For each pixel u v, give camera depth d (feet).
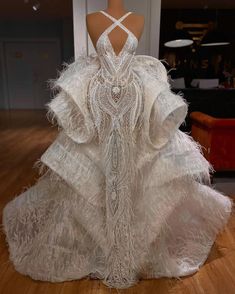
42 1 16.56
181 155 4.56
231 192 8.79
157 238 4.85
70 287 4.76
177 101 4.19
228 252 5.73
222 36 17.03
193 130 10.75
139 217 4.70
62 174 4.44
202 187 5.03
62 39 24.38
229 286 4.84
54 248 4.81
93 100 4.33
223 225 5.58
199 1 17.72
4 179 9.46
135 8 7.80
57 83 4.34
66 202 4.71
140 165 4.54
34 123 19.47
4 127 18.12
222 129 9.11
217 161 9.47
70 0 16.31
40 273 4.87
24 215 5.12
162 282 4.90
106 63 4.40
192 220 5.38
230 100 11.90
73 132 4.39
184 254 5.36
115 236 4.59
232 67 21.15
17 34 24.58
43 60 25.20
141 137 4.48
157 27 7.96
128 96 4.35
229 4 18.67
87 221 4.67
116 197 4.49
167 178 4.52
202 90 11.76
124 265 4.72
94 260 5.02
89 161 4.53
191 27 20.79
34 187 5.22
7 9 19.21
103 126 4.40
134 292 4.68
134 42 4.46
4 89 25.76
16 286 4.78
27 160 11.53
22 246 5.24
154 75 4.62
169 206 4.64
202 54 21.01
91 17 4.56
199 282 4.91
